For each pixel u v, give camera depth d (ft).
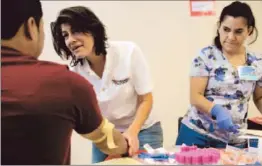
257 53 4.90
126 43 5.13
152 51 9.22
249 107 5.08
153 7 9.01
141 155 3.71
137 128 4.70
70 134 2.74
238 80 4.78
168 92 9.26
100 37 4.62
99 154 4.37
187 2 8.87
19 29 2.67
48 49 7.17
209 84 4.92
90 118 2.83
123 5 9.03
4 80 2.48
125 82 5.03
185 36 9.05
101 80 5.05
